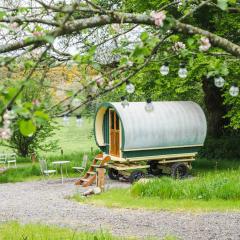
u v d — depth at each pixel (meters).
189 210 13.52
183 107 21.58
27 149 30.14
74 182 21.08
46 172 21.84
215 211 13.27
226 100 20.88
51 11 4.37
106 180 21.50
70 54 4.88
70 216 13.42
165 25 4.04
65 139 48.84
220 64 4.57
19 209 14.81
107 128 21.94
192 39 4.47
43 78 4.13
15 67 4.49
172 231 11.30
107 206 14.68
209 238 10.61
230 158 26.19
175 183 16.03
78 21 4.18
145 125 20.02
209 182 15.86
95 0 4.86
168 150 21.02
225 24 21.39
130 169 21.20
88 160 26.45
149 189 15.78
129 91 4.51
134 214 13.35
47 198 16.92
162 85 20.95
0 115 3.15
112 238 10.19
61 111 3.98
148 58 4.39
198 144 21.62
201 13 22.02
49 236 10.33
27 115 3.10
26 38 3.85
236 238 10.54
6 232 10.90
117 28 4.74
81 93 4.41
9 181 22.17
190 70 18.86
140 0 21.78
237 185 15.16
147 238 10.48
